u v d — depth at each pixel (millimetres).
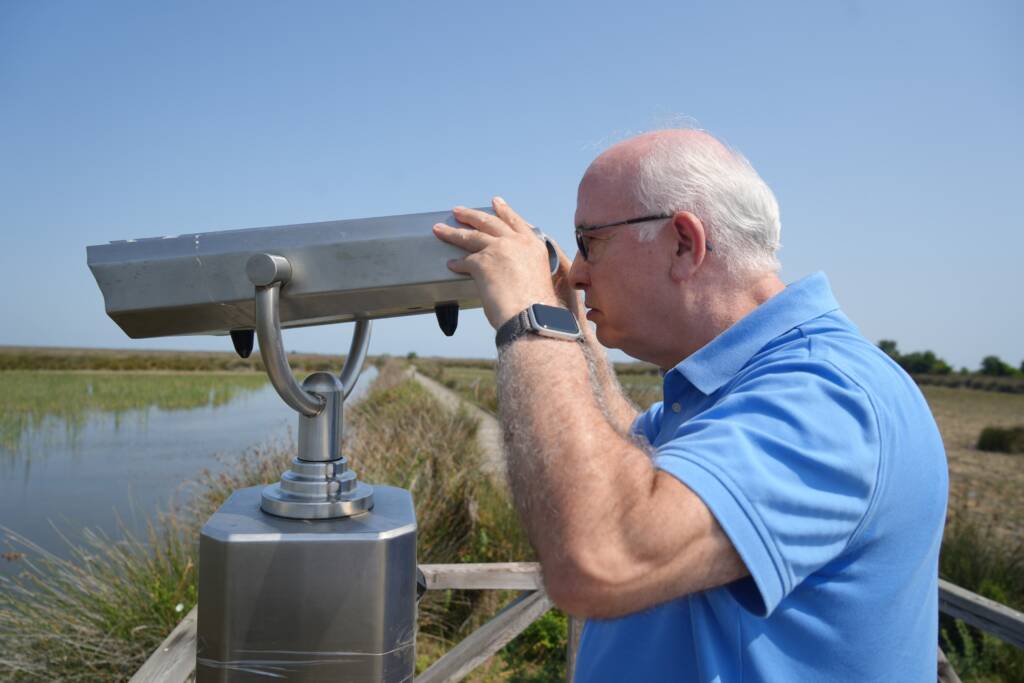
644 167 1072
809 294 1020
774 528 750
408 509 909
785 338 978
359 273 853
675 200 1049
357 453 5543
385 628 802
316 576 786
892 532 867
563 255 1392
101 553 4309
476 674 3842
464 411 9898
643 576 742
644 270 1082
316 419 886
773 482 762
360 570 792
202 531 806
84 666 3354
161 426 18969
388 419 8914
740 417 835
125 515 7371
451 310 999
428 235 880
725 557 757
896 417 875
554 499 785
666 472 781
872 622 870
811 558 786
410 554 833
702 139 1097
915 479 883
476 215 919
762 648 871
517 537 4848
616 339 1160
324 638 787
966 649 3859
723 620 884
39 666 3291
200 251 850
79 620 3486
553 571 777
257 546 781
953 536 5094
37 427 18234
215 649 790
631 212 1076
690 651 944
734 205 1044
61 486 9414
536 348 879
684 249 1056
